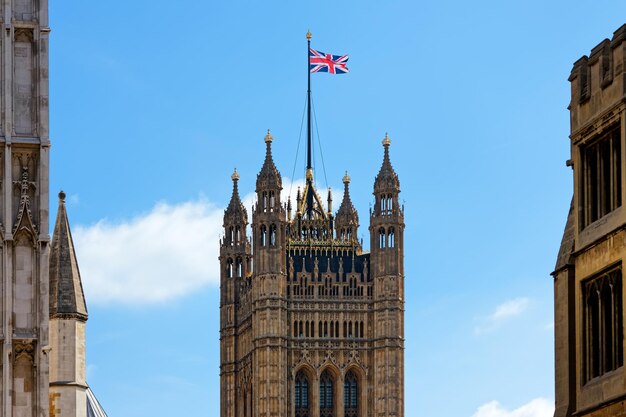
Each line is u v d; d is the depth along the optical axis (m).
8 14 99.31
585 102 86.94
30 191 99.06
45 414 97.56
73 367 112.06
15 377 97.62
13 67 99.38
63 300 112.50
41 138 99.12
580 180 87.00
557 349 88.50
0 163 98.62
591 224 86.12
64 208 114.19
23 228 98.38
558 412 87.50
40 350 97.94
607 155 85.44
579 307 86.56
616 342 83.44
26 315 98.12
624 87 83.00
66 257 113.75
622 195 82.75
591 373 85.88
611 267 83.75
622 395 81.88
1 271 97.94
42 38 99.88
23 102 99.38
